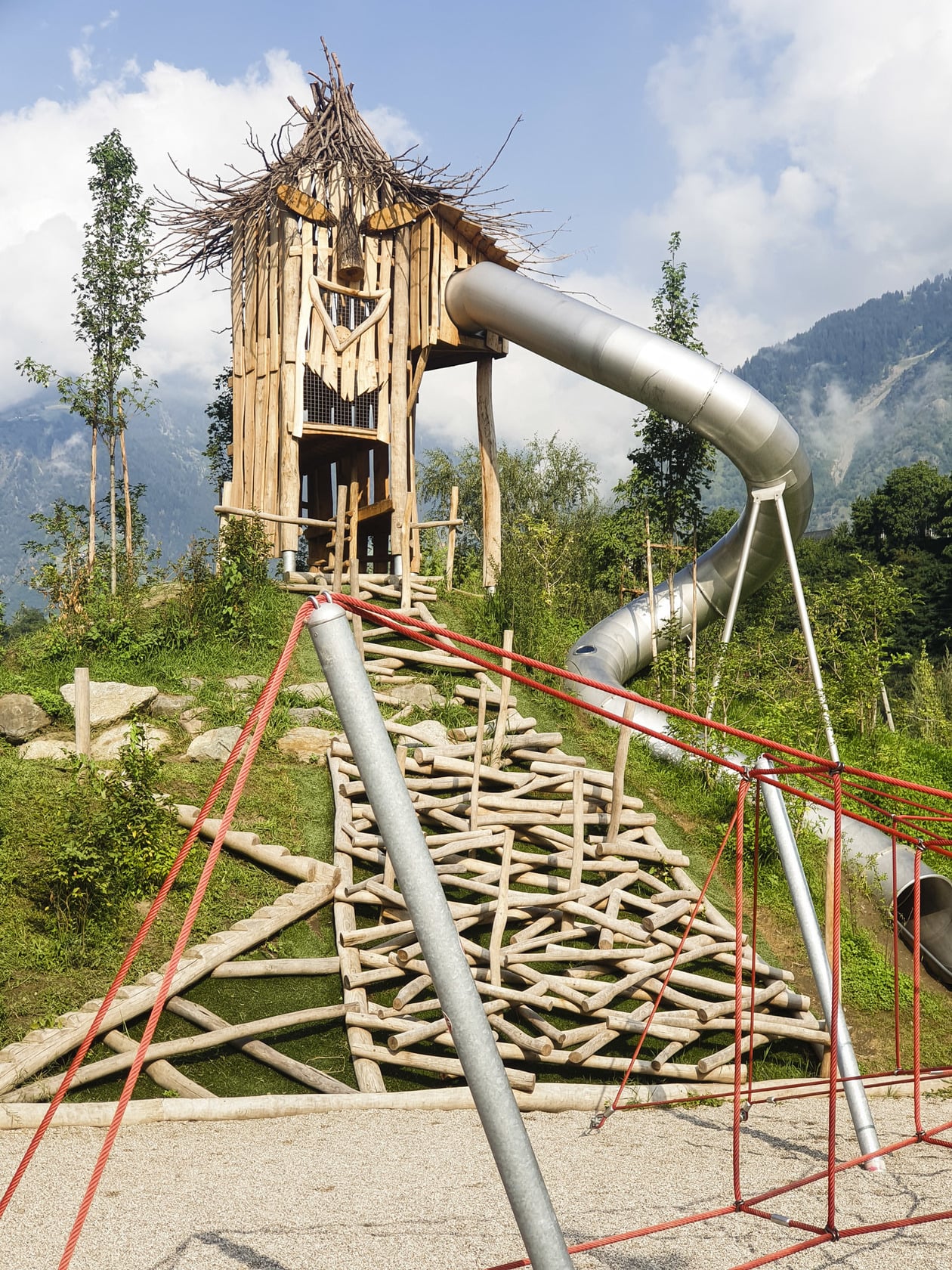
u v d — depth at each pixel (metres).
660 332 17.70
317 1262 3.49
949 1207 4.29
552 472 35.47
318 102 16.23
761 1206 4.23
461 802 9.39
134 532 19.45
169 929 7.59
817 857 10.66
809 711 12.12
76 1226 2.20
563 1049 6.88
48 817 8.08
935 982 9.56
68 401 17.36
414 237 16.75
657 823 10.99
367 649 13.21
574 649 15.93
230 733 10.75
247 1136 5.34
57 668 12.24
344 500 14.20
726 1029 7.46
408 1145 5.18
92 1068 5.95
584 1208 4.18
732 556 16.84
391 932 7.56
